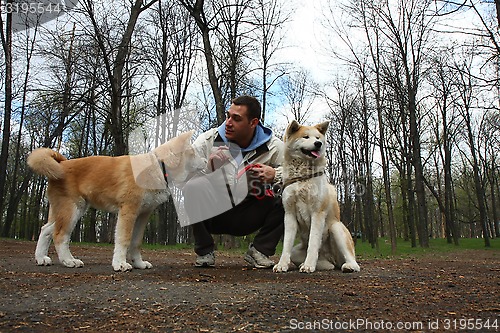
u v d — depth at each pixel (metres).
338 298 2.86
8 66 15.95
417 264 6.70
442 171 32.94
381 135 13.30
